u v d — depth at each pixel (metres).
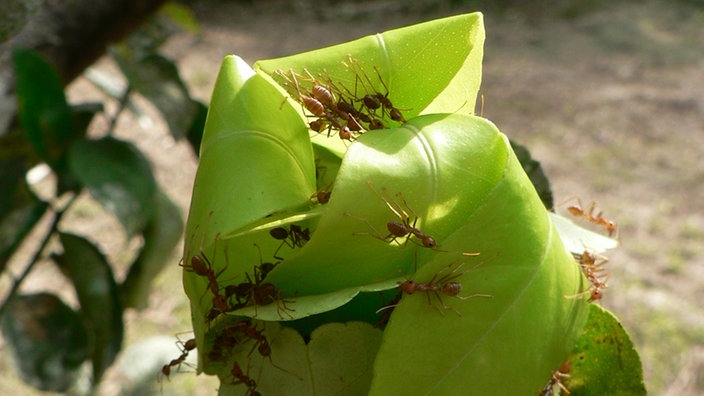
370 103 0.19
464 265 0.17
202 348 0.18
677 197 1.04
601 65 1.53
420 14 1.80
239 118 0.17
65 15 0.34
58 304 0.32
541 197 0.22
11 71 0.33
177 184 1.04
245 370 0.19
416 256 0.18
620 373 0.20
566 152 1.17
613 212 1.00
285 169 0.17
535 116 1.30
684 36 1.68
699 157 1.15
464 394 0.17
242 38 1.63
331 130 0.19
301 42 1.63
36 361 0.32
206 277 0.18
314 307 0.17
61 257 0.33
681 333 0.77
